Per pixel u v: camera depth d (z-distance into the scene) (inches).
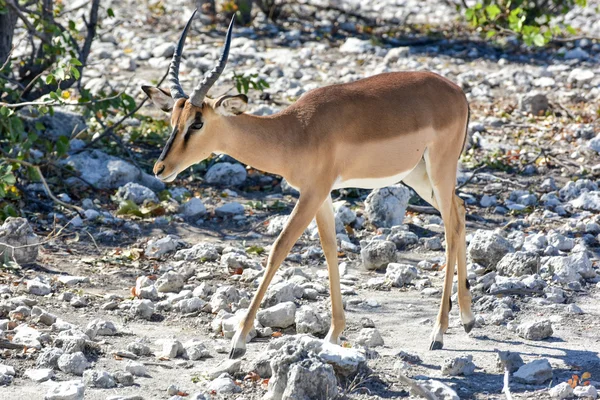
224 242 519.5
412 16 1202.6
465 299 391.5
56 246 497.7
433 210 573.6
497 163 658.8
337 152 369.1
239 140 362.3
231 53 952.9
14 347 351.9
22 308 391.5
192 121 353.1
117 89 809.5
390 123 377.1
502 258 472.7
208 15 1118.4
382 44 1025.5
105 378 325.1
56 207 552.4
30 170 549.0
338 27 1107.9
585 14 1199.6
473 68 940.0
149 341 374.0
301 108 370.9
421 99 388.8
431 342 374.6
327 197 369.4
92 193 585.9
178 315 409.4
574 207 577.3
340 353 332.8
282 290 417.1
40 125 565.9
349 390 324.2
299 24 1124.5
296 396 307.1
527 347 378.0
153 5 1195.3
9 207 516.4
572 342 382.9
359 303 430.0
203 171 642.2
